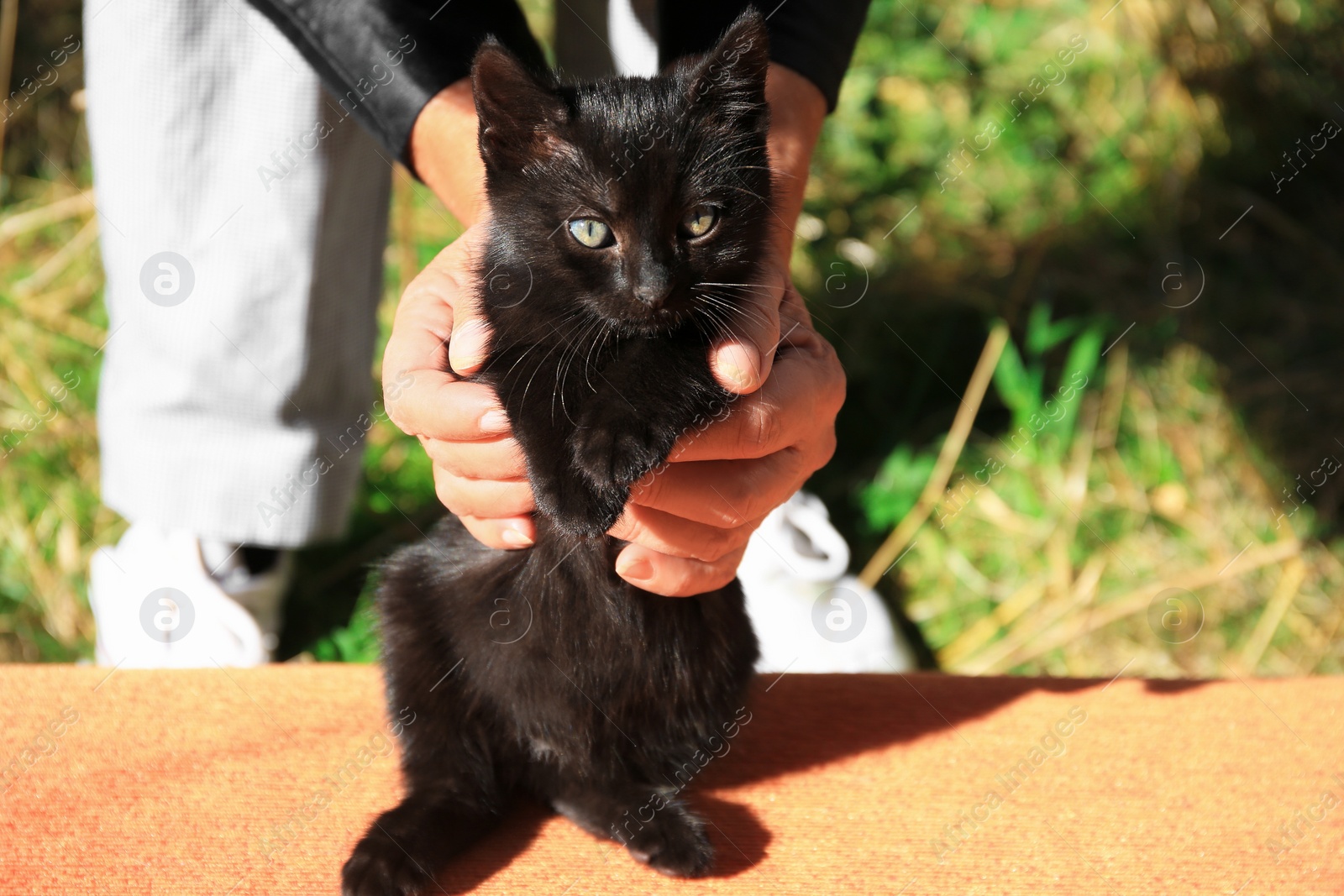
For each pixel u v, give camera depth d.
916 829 0.54
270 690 0.60
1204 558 0.85
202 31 0.66
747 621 0.57
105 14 0.67
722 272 0.55
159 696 0.60
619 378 0.52
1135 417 0.93
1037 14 1.17
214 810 0.54
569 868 0.52
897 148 1.09
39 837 0.52
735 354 0.51
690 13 0.61
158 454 0.71
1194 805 0.55
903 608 0.84
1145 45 1.11
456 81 0.58
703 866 0.51
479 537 0.54
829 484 0.90
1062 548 0.86
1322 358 0.95
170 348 0.70
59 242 1.01
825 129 1.06
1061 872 0.52
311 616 0.80
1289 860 0.52
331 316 0.72
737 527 0.53
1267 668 0.80
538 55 0.61
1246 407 0.92
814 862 0.52
